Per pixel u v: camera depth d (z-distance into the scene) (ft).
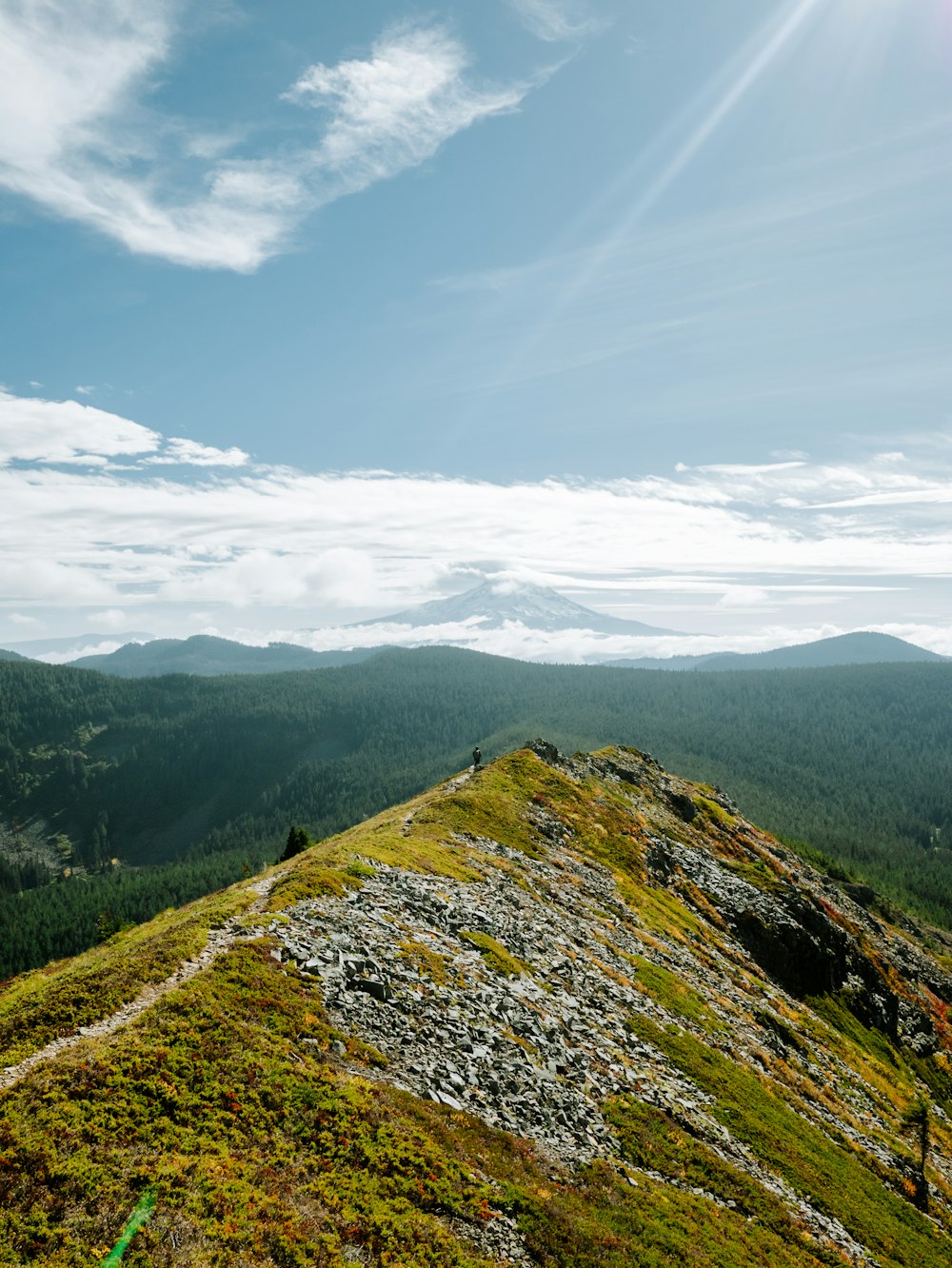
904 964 420.36
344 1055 79.46
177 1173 53.67
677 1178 94.58
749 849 386.93
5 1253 44.11
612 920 202.69
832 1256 96.99
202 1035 71.82
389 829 212.02
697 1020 161.99
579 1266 65.26
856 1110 184.85
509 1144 78.69
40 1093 58.54
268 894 126.82
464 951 126.72
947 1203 158.30
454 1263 57.31
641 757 440.04
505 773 299.58
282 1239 51.29
